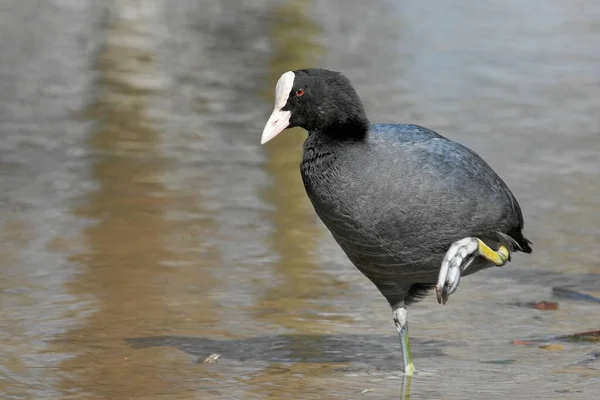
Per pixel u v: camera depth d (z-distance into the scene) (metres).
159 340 9.88
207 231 13.32
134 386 8.77
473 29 29.05
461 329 10.38
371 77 23.00
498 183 9.12
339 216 8.70
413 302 9.45
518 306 11.03
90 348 9.62
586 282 11.84
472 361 9.50
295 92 8.82
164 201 14.49
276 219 13.95
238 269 11.98
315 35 28.03
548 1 33.69
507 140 18.19
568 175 16.25
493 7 32.59
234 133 18.52
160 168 16.12
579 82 23.14
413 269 8.92
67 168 15.90
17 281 11.28
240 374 9.15
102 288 11.20
